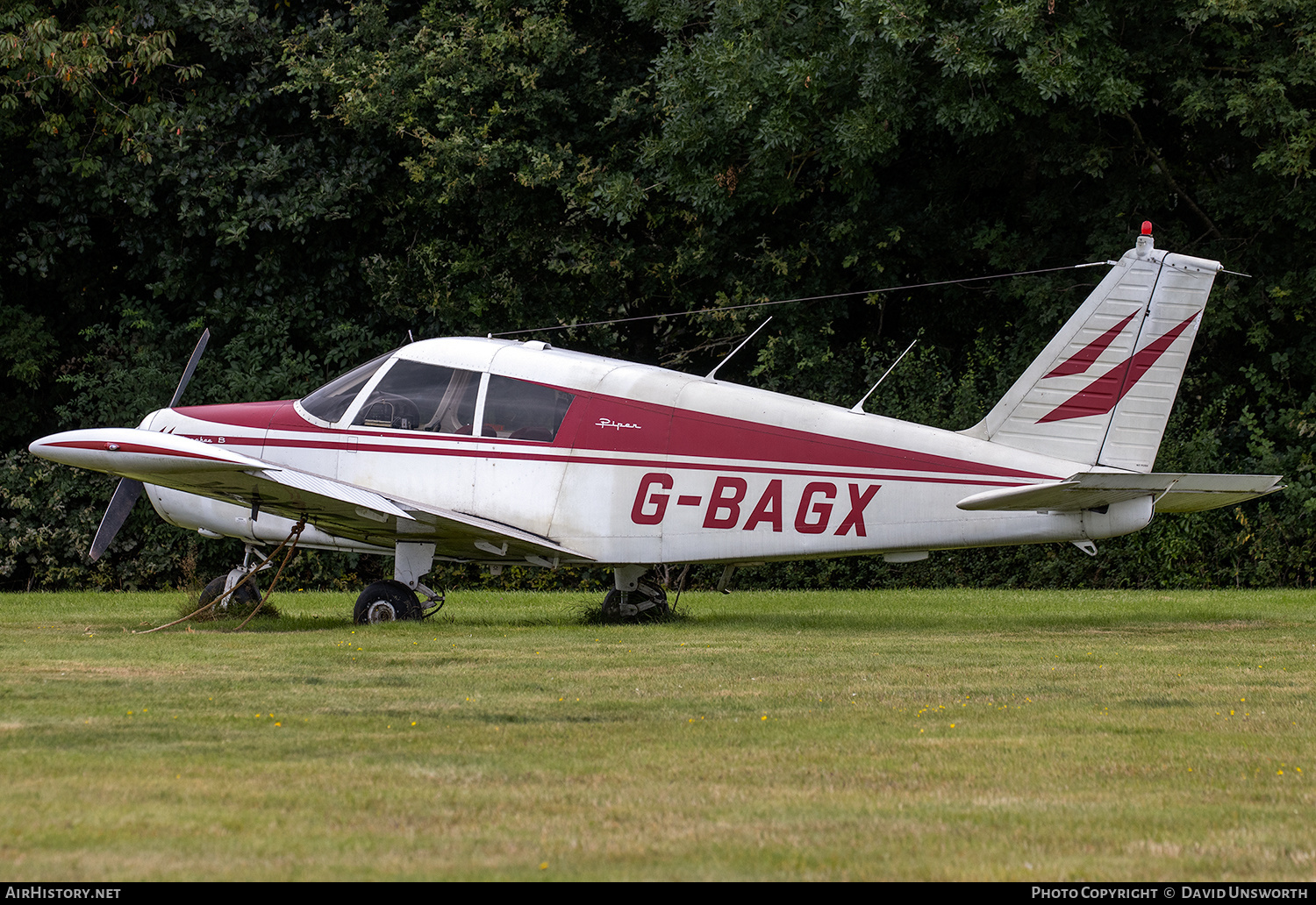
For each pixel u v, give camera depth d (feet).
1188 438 233.14
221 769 56.85
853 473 124.47
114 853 44.09
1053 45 193.16
